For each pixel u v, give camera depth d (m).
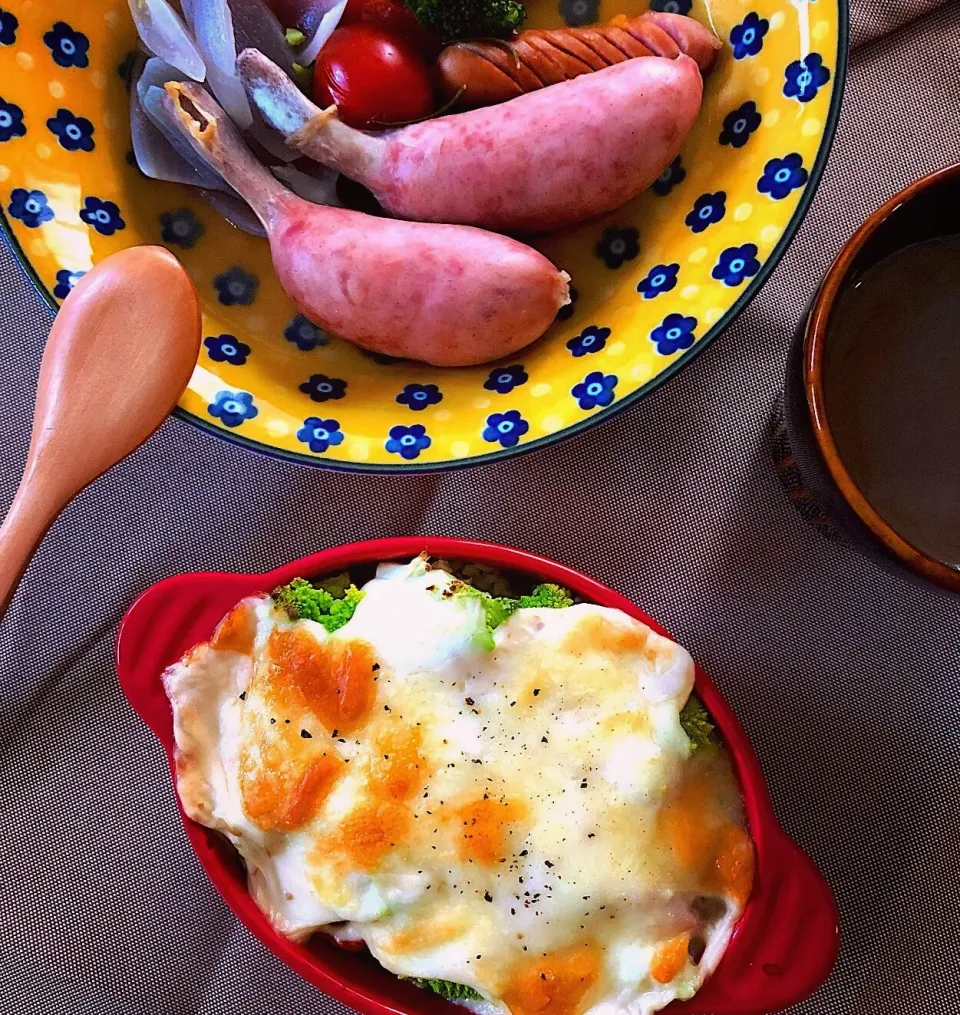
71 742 0.28
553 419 0.24
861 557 0.28
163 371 0.24
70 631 0.29
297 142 0.25
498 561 0.24
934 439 0.23
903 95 0.28
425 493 0.29
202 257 0.27
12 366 0.29
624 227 0.26
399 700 0.23
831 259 0.28
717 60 0.25
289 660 0.23
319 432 0.25
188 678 0.24
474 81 0.25
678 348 0.24
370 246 0.24
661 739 0.22
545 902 0.22
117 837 0.28
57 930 0.28
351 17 0.26
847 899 0.27
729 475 0.28
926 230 0.21
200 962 0.28
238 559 0.29
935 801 0.27
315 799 0.23
